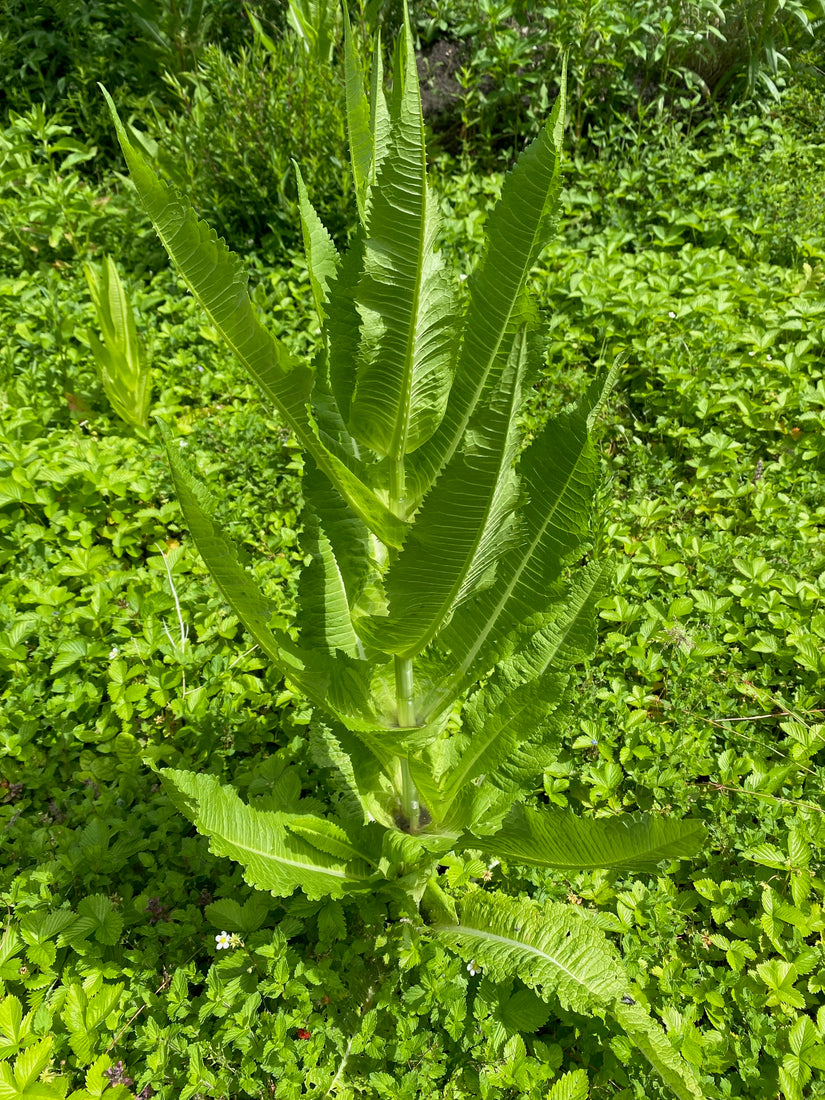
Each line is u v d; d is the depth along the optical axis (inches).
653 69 310.3
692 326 208.1
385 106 68.0
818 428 186.2
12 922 109.8
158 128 266.7
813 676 139.8
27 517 175.8
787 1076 89.6
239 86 255.1
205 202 248.5
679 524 169.8
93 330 213.6
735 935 110.3
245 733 132.5
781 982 98.7
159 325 230.1
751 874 114.3
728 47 306.7
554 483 83.1
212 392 210.4
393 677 98.3
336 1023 97.0
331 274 87.8
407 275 66.3
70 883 113.6
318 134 245.8
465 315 74.0
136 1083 93.4
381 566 96.5
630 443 191.8
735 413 191.2
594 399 78.0
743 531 171.2
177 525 173.9
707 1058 92.9
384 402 74.9
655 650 144.6
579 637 100.0
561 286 222.5
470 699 105.2
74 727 133.2
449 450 75.4
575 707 131.7
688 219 244.7
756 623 146.0
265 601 82.0
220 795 89.3
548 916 97.4
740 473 179.3
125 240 261.1
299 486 177.6
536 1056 94.0
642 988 100.6
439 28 318.7
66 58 331.6
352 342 75.3
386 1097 89.8
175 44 311.4
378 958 103.3
